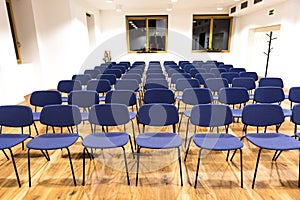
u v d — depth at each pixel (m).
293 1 6.58
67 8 7.11
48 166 2.72
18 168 2.67
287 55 6.96
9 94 5.25
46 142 2.36
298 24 6.52
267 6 7.84
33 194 2.22
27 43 6.93
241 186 2.31
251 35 9.70
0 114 2.58
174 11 10.32
